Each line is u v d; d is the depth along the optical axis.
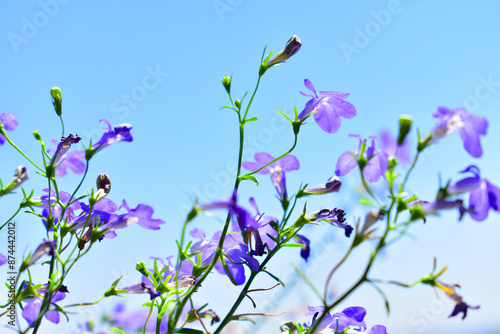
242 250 0.27
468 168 0.24
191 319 0.26
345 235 0.27
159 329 0.26
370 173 0.27
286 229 0.27
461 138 0.24
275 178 0.28
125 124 0.27
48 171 0.27
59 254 0.26
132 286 0.26
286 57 0.28
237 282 0.27
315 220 0.27
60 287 0.26
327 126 0.28
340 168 0.27
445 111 0.24
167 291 0.26
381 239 0.23
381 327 0.27
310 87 0.28
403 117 0.24
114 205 0.27
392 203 0.23
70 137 0.27
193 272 0.26
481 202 0.23
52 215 0.27
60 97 0.27
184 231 0.25
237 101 0.27
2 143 0.27
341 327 0.27
